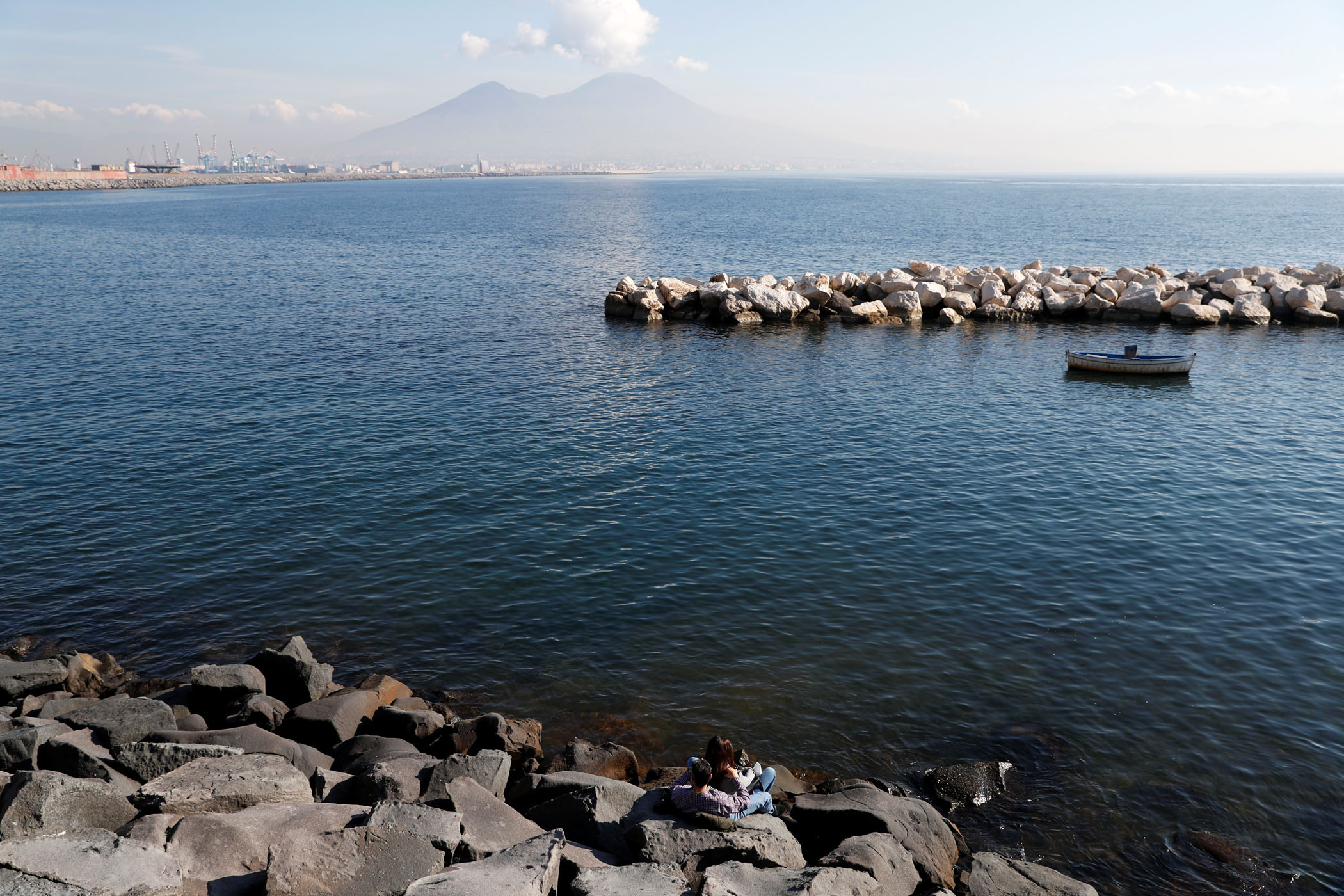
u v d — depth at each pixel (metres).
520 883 8.98
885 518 24.48
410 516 24.88
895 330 55.03
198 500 25.92
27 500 25.75
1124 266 88.00
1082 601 19.70
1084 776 14.07
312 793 12.09
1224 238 117.69
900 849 11.49
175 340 49.59
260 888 8.98
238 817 10.31
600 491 26.75
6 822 9.39
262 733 13.81
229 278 77.75
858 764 14.53
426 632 18.91
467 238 121.88
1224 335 52.09
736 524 24.20
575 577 21.25
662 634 18.67
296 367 43.09
